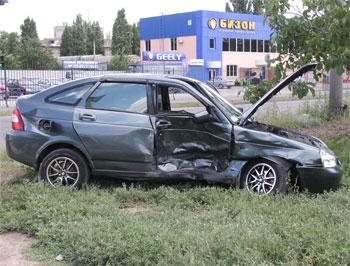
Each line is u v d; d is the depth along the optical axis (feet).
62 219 15.43
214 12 177.47
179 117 19.85
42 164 19.93
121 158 19.65
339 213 15.75
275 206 16.80
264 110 43.19
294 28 26.53
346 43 24.30
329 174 18.79
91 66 141.38
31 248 14.30
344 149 27.81
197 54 177.58
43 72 107.86
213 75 179.83
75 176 19.97
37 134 20.04
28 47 202.28
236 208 16.74
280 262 12.23
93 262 12.91
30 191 18.21
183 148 19.98
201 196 18.49
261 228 14.03
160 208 17.48
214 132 19.80
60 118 20.10
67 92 20.72
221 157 19.79
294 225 14.10
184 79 21.39
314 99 52.54
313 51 25.91
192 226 14.80
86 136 19.70
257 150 19.17
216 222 15.25
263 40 192.03
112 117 19.88
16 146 20.22
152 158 19.53
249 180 19.54
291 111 45.39
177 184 20.72
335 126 40.01
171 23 184.44
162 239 13.28
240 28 184.75
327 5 24.50
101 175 20.04
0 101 93.15
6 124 54.19
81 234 13.75
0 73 103.30
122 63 188.24
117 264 12.56
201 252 12.50
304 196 18.07
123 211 16.55
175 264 11.98
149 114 19.92
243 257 12.12
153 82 20.35
